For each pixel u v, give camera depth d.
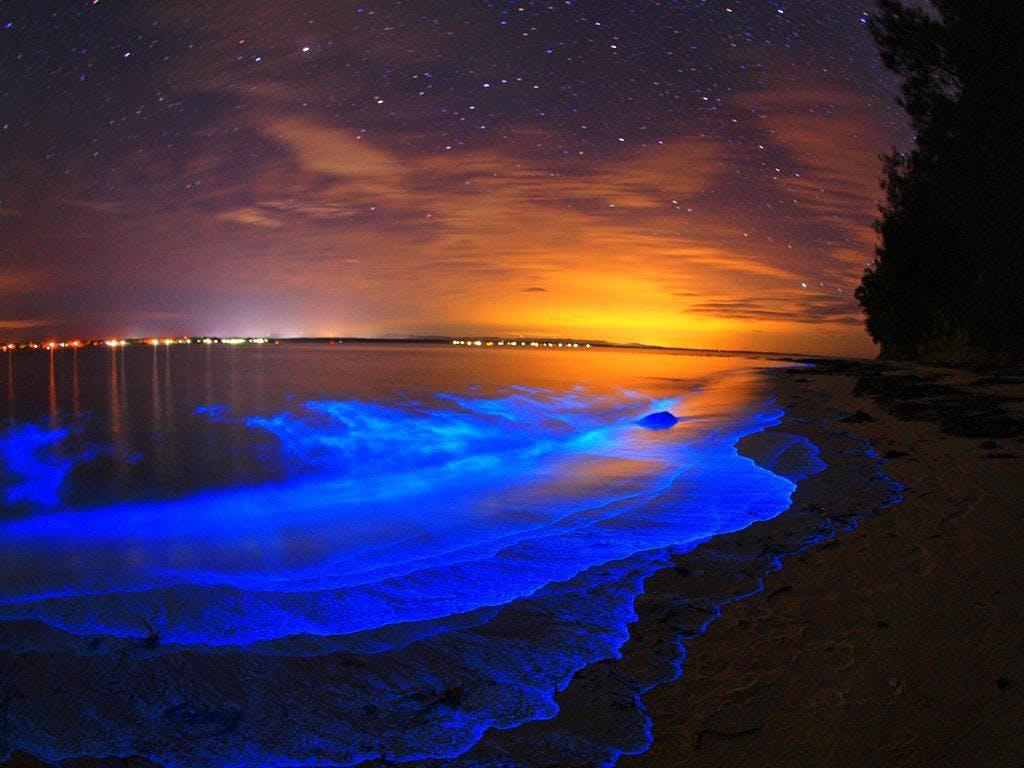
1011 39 16.91
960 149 18.41
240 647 3.49
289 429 11.73
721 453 9.02
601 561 4.73
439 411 14.31
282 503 6.94
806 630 3.39
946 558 4.18
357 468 8.77
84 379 21.06
